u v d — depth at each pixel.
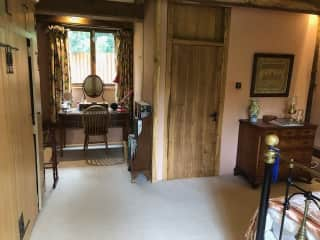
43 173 3.05
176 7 3.34
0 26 1.71
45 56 4.61
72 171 3.96
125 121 4.80
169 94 3.50
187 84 3.55
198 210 2.95
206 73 3.59
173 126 3.61
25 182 2.28
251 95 3.84
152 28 3.43
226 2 3.32
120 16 3.79
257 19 3.63
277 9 3.55
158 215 2.83
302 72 4.02
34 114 2.64
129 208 2.95
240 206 3.06
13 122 1.98
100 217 2.76
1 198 1.68
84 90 5.07
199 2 3.31
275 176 1.71
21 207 2.14
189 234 2.53
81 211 2.86
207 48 3.53
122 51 4.92
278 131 3.41
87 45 4.96
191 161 3.79
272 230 1.79
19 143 2.12
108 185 3.51
